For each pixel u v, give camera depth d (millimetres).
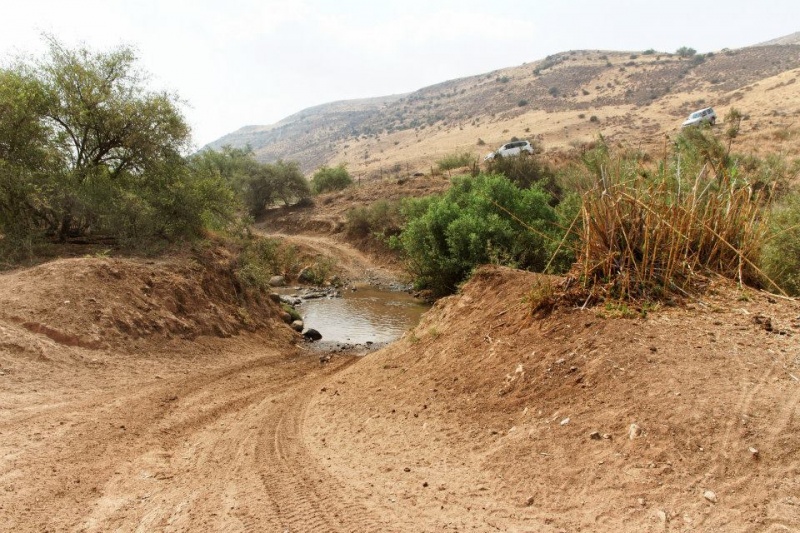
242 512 4160
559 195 25828
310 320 19266
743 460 3557
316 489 4547
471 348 7277
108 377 8539
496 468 4410
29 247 12914
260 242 22297
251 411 7617
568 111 85375
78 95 16234
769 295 6215
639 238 6559
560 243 7223
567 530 3395
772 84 55906
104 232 15656
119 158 17734
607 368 5070
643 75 92812
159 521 4117
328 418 6922
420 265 22594
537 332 6387
